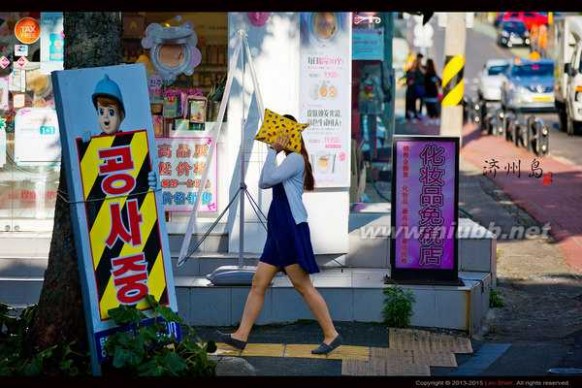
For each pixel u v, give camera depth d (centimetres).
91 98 954
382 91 2164
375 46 2050
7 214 1493
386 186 2192
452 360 1170
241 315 1293
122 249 966
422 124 4203
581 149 3575
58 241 1001
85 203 953
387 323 1294
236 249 1432
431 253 1329
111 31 1010
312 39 1416
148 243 976
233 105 1428
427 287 1310
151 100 1476
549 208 2347
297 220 1129
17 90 1484
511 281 1688
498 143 3725
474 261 1479
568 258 1867
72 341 994
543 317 1455
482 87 5062
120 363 930
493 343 1278
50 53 1483
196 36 1474
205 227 1457
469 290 1298
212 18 1475
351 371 1100
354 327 1283
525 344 1275
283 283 1316
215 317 1295
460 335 1284
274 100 1413
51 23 1479
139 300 973
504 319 1441
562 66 4069
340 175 1437
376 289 1299
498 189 2625
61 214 1001
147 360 952
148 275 976
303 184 1144
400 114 4653
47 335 995
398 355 1177
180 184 1477
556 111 4700
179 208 1474
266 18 1407
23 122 1486
